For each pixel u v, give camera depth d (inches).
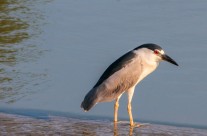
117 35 721.0
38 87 598.5
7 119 520.7
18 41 721.0
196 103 563.8
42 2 844.0
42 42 709.3
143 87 599.5
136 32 727.7
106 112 557.6
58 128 500.1
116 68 538.3
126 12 794.2
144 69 542.0
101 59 660.7
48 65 650.8
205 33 716.0
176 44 689.6
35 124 508.7
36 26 755.4
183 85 598.5
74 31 741.3
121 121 530.0
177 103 565.3
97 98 526.6
